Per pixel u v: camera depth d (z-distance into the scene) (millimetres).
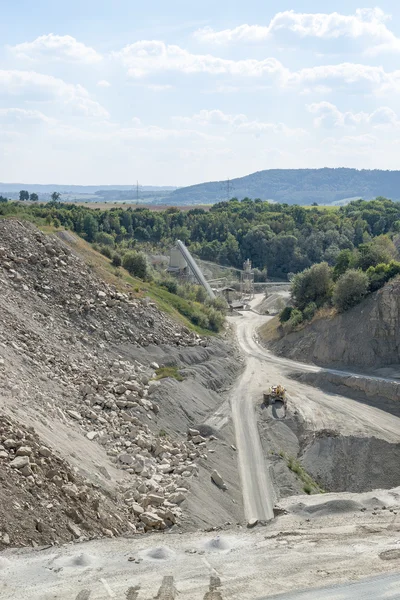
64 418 37594
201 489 36375
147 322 65562
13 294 53219
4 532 22562
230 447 47750
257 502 39344
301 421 56531
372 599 19000
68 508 25938
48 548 22594
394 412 60469
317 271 90750
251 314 123375
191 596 19062
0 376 36281
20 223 66062
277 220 199125
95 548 22938
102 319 60125
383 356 72188
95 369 49906
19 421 30828
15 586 19359
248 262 160500
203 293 108125
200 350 67625
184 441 45906
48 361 45500
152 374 55625
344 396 65812
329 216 197625
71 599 18609
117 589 19391
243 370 73500
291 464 47719
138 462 36812
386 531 24859
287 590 19531
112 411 43281
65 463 29484
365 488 47469
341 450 50844
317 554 22469
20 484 25219
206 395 58312
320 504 28219
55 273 61812
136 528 29297
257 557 22250
